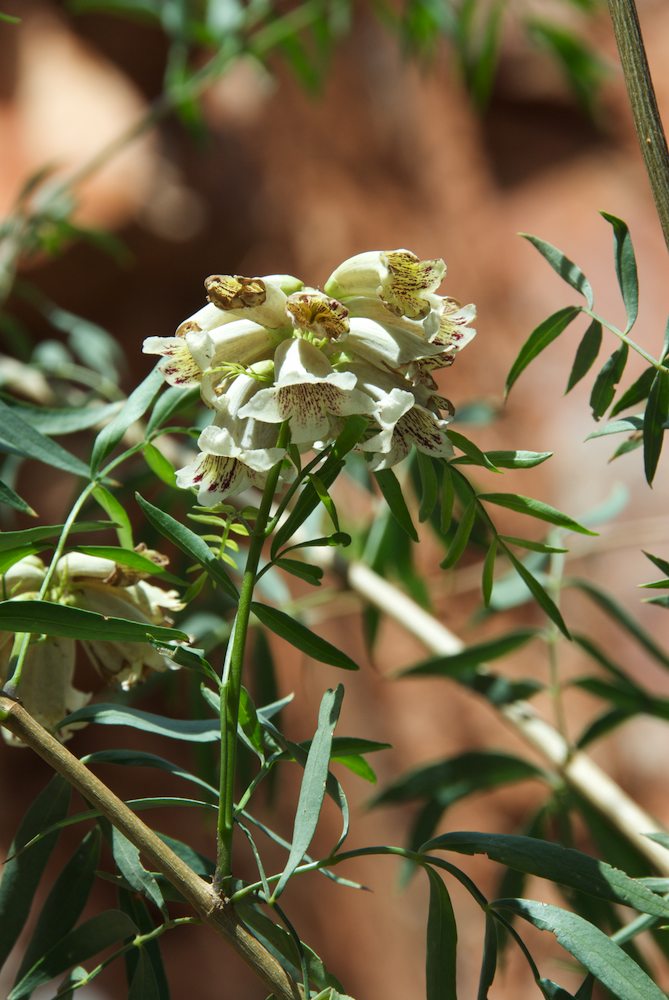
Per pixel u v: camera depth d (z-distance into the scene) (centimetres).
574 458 136
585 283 56
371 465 53
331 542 53
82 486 73
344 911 130
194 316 53
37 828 57
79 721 56
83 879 57
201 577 56
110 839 56
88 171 96
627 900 53
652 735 127
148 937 55
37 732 53
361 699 136
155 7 96
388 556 82
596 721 71
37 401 91
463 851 54
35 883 56
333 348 53
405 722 135
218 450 52
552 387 141
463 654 71
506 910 54
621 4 54
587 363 56
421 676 71
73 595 58
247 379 53
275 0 99
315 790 52
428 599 87
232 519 55
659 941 68
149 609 58
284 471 54
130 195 141
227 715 53
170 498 71
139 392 58
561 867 53
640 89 54
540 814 72
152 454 58
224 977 133
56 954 56
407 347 53
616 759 127
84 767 53
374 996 128
